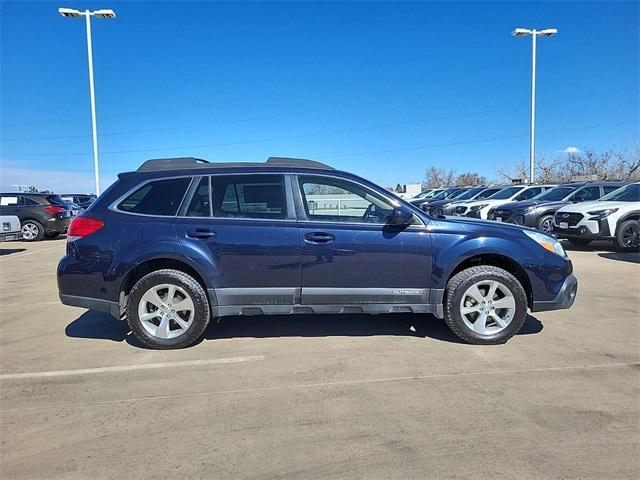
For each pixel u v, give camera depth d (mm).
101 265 4859
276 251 4832
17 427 3387
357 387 3967
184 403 3727
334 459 2943
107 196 5016
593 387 3912
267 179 5000
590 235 11688
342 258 4855
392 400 3721
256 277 4867
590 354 4664
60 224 17297
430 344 5000
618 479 2705
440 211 20219
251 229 4859
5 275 9672
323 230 4859
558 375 4160
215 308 4898
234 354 4777
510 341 5062
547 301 4992
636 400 3676
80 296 4945
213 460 2953
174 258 4820
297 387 3984
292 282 4879
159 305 4902
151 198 4980
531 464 2859
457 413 3498
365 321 5875
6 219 12539
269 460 2941
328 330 5535
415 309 4977
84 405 3713
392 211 4973
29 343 5230
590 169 52031
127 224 4887
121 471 2855
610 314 6074
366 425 3346
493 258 5090
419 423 3363
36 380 4211
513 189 19719
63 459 2986
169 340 4906
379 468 2846
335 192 4988
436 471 2805
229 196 4973
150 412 3586
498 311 4984
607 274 8781
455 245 4902
